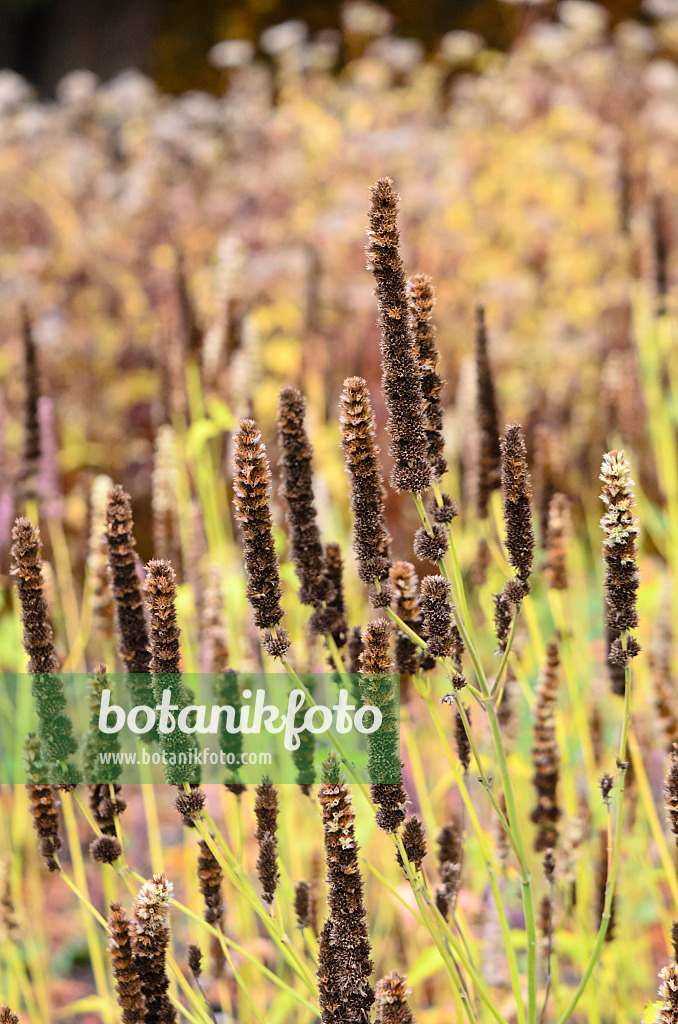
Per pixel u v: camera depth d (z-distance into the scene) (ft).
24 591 4.31
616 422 6.73
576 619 6.44
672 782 4.29
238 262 5.79
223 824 5.44
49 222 12.73
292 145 13.19
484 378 4.72
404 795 4.24
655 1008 4.32
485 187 12.53
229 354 5.76
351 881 4.19
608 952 4.73
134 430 10.90
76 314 11.57
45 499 5.61
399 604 4.33
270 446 6.32
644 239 7.55
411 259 9.91
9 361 9.85
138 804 6.91
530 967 4.27
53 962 5.95
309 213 11.85
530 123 13.53
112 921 4.25
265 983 5.22
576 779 5.10
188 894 5.16
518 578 4.27
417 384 4.25
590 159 12.39
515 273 11.79
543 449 4.88
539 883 5.10
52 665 4.32
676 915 4.90
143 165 12.93
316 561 4.37
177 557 5.18
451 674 4.26
